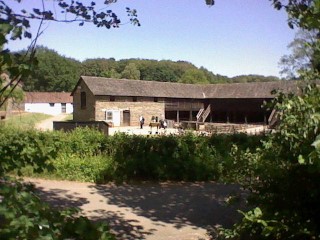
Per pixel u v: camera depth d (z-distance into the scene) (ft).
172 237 22.30
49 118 201.87
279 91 15.99
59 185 37.81
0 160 9.54
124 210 28.78
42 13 8.76
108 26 11.31
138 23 14.14
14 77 7.53
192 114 199.31
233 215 27.22
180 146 44.24
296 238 15.23
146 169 42.42
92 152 45.73
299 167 15.60
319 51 14.34
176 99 187.62
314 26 11.76
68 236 7.09
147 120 178.09
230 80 406.00
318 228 15.28
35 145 10.78
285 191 16.37
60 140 43.83
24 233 6.09
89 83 167.22
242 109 180.75
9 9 7.60
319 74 14.75
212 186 39.19
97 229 7.36
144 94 175.83
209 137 46.55
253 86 181.68
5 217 6.15
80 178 40.60
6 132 26.27
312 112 12.05
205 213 28.04
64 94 270.46
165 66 395.55
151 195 34.71
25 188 7.79
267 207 16.20
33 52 7.79
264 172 16.49
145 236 22.38
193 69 375.45
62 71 310.86
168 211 28.71
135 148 44.93
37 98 255.29
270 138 16.70
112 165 41.81
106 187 37.88
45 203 7.11
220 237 21.50
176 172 42.60
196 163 42.91
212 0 12.73
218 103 190.08
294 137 13.87
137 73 364.17
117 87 172.14
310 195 15.47
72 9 10.62
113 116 168.45
